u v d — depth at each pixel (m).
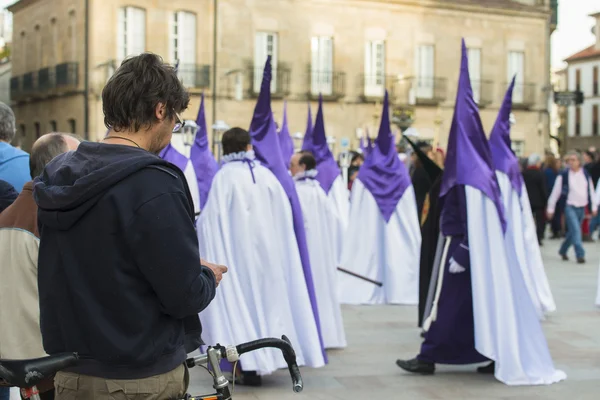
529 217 9.44
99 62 29.33
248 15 30.83
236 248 6.00
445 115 34.28
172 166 2.46
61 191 2.37
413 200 10.22
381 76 33.25
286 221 6.31
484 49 35.06
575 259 15.12
